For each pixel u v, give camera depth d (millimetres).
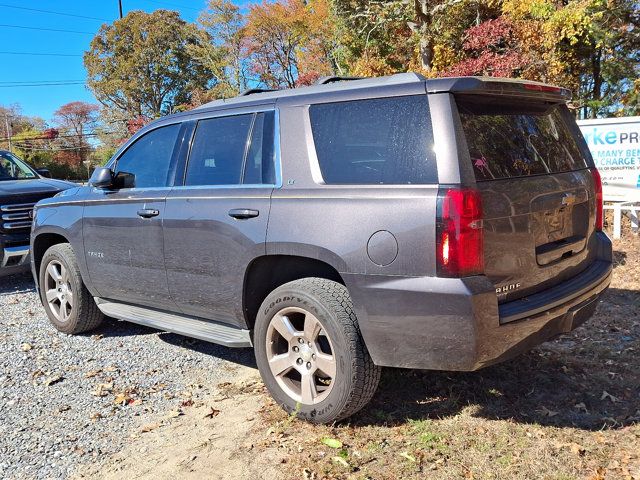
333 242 3385
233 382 4492
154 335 5684
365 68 20000
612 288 6297
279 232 3639
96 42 59031
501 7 16719
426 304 3076
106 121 58906
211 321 4445
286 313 3701
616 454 3188
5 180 9172
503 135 3402
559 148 3854
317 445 3426
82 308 5527
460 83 3162
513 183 3277
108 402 4223
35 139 74688
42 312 6699
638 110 17000
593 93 19469
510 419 3592
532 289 3414
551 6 14836
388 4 19250
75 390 4449
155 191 4594
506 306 3207
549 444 3307
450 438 3414
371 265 3244
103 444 3641
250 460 3342
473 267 3025
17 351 5328
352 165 3480
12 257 7980
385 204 3229
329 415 3518
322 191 3535
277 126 3896
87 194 5289
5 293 7844
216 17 41406
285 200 3678
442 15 18500
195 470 3285
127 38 57844
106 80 59469
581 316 3717
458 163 3072
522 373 4234
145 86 57688
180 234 4293
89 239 5172
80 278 5492
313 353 3582
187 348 5293
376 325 3271
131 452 3527
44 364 4992
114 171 5102
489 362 3170
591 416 3607
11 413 4094
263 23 37188
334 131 3613
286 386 3768
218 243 4023
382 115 3408
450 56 18094
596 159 9297
